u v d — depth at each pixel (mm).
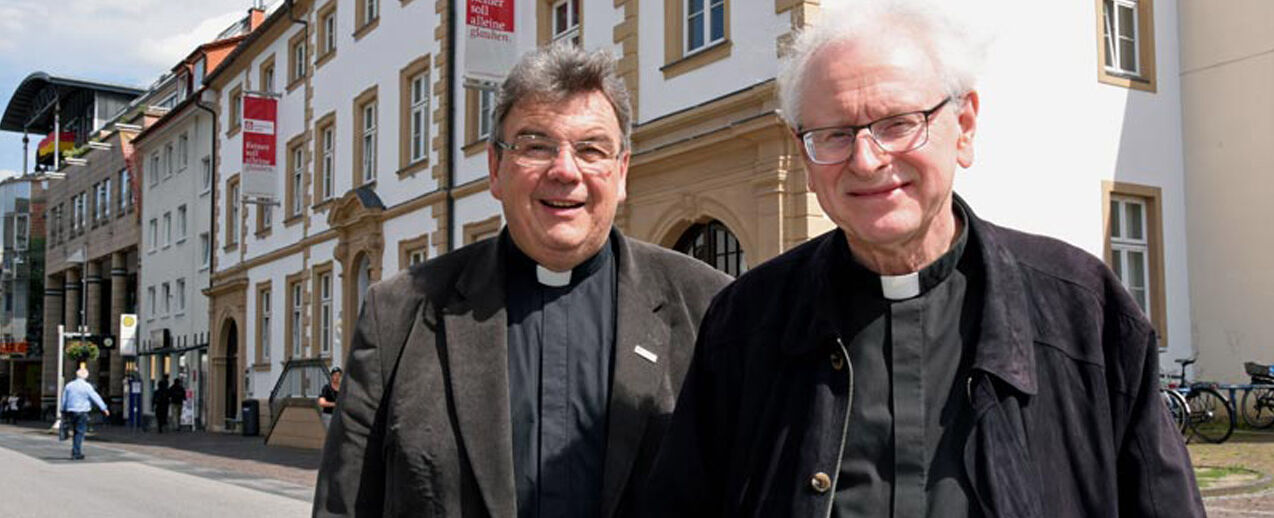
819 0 11008
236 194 29406
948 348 2021
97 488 13789
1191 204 15195
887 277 2066
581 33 14836
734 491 2195
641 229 13398
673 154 12617
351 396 2664
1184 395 12922
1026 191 13312
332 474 2619
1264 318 14352
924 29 2023
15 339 56219
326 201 23047
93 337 40281
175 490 13375
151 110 40281
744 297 2328
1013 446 1904
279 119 26375
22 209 57219
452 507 2562
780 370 2164
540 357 2777
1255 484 8938
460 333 2701
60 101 57062
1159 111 15000
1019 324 1977
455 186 18266
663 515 2359
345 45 22859
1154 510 1938
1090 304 2016
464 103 18172
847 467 1993
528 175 2709
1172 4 15453
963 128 2100
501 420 2629
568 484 2682
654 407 2705
